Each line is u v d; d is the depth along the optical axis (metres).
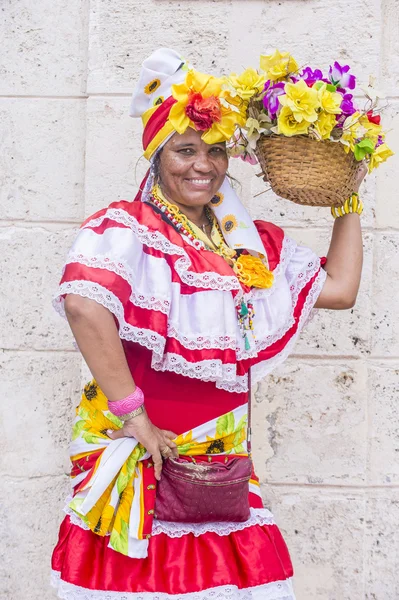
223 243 2.70
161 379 2.49
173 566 2.43
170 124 2.52
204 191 2.58
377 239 3.62
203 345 2.40
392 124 3.61
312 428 3.62
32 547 3.69
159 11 3.58
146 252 2.43
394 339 3.63
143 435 2.40
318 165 2.47
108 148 3.59
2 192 3.67
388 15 3.63
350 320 3.61
